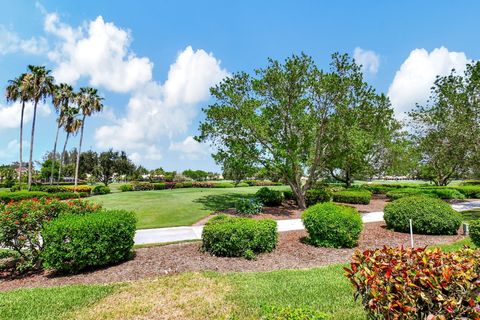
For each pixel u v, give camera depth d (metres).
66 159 66.25
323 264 6.45
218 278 5.34
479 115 13.79
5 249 7.79
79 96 32.56
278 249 7.72
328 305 4.05
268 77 14.80
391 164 23.55
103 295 4.66
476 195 22.69
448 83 15.64
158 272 5.91
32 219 6.29
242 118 14.47
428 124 18.30
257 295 4.47
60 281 5.66
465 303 2.09
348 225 7.86
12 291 5.04
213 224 7.58
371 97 16.14
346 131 14.25
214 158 16.09
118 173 46.59
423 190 21.28
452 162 16.30
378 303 2.25
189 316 3.88
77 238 5.93
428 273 2.21
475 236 6.99
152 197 23.38
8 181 45.09
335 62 14.10
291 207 17.03
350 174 24.19
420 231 9.72
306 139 15.21
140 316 3.92
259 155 15.55
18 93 27.70
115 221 6.41
